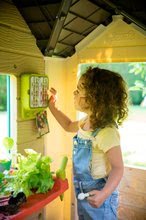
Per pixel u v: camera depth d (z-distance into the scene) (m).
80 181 1.20
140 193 1.52
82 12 1.25
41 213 1.42
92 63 1.51
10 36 1.16
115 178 1.05
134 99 1.64
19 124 1.26
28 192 1.03
